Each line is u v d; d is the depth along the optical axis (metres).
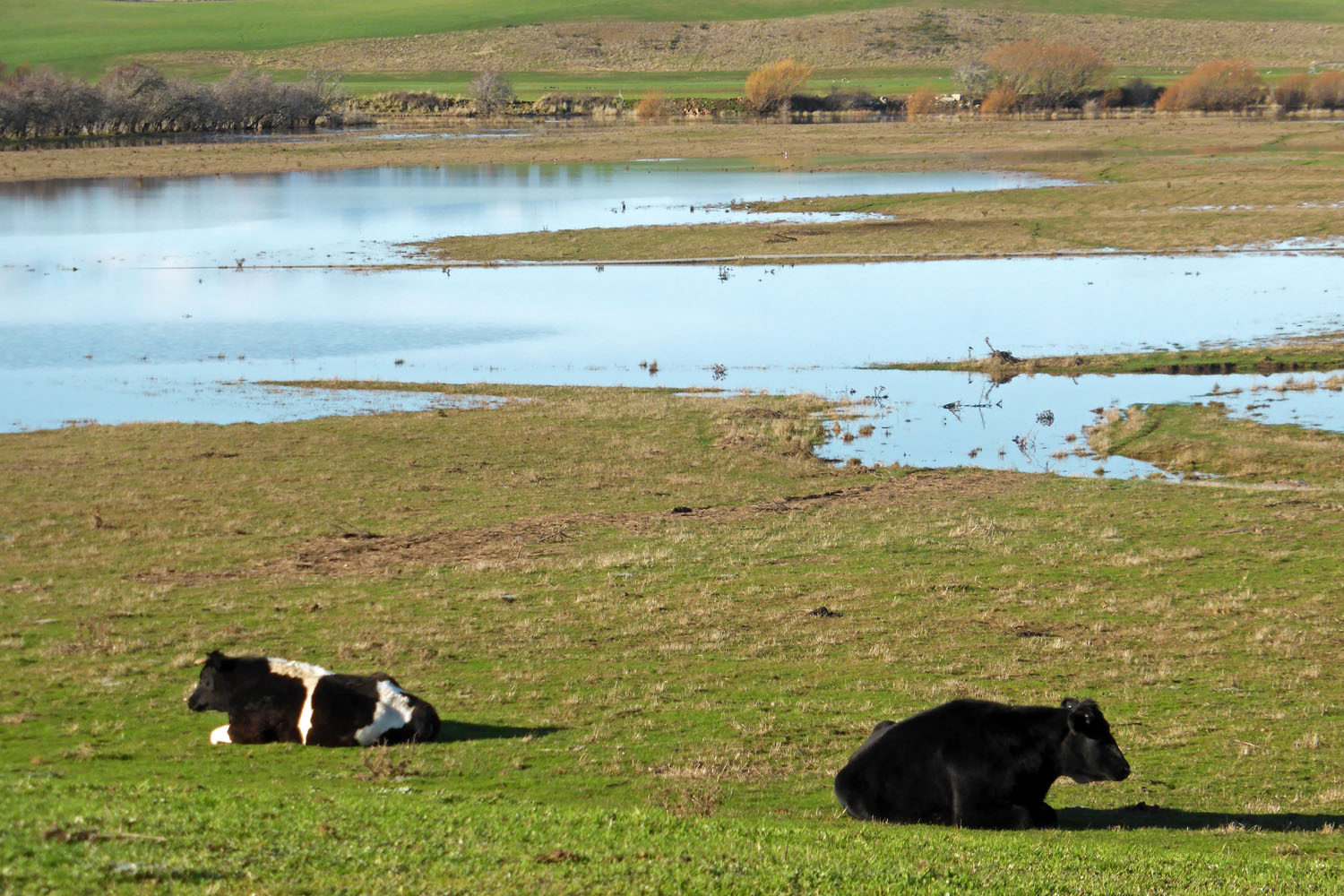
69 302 57.19
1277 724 16.28
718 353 48.78
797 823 11.48
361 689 14.20
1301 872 10.26
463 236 76.06
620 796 12.77
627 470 33.31
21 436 35.72
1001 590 23.19
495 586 23.27
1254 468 33.81
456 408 40.19
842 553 25.97
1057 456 35.78
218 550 25.45
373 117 174.88
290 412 39.50
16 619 20.30
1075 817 12.55
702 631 20.55
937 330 51.88
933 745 11.81
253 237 77.19
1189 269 63.81
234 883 8.04
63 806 9.52
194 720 15.25
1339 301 55.09
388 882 8.29
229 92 157.88
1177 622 21.22
